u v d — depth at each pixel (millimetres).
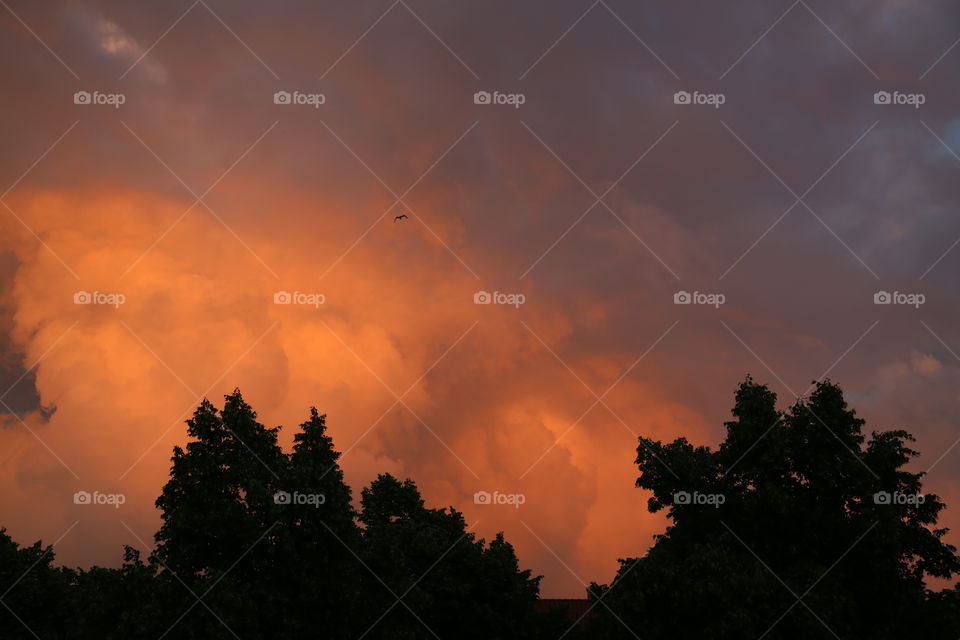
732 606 36156
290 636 35312
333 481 38156
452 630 47031
